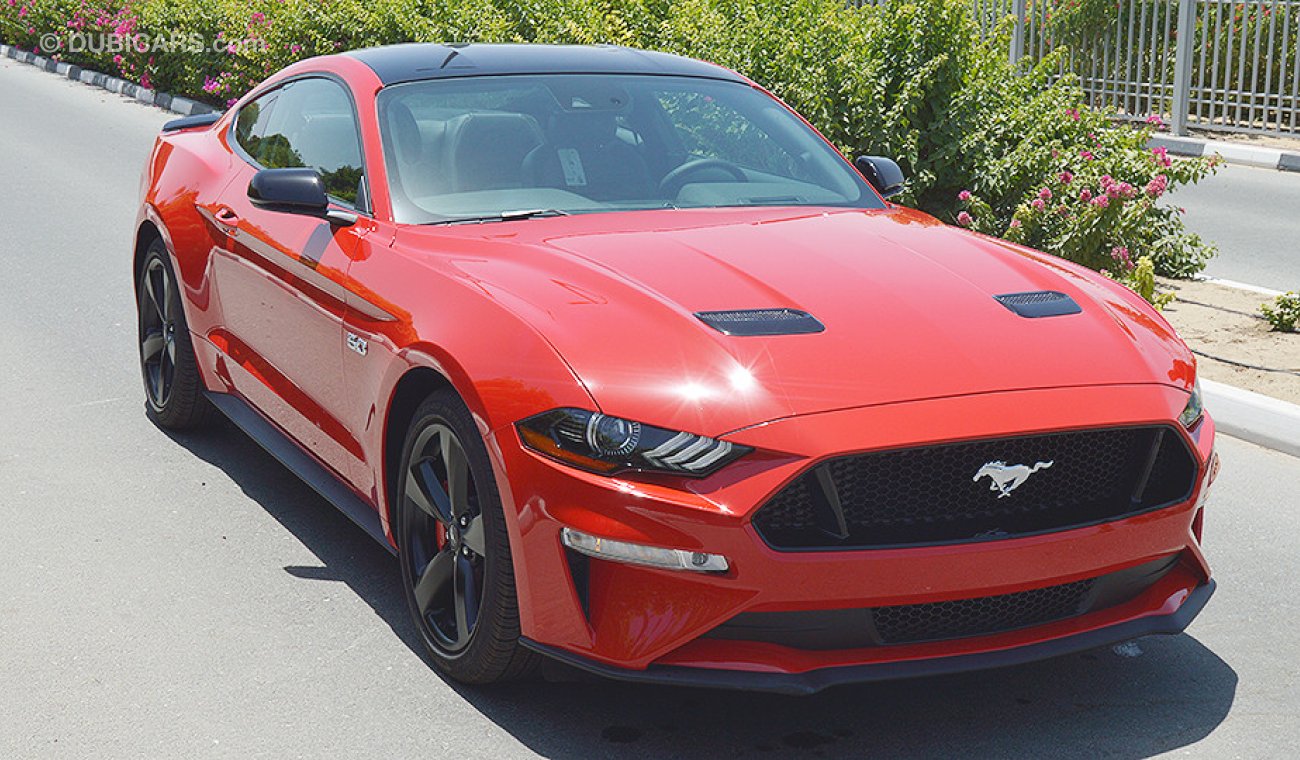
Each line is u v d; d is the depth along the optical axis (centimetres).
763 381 331
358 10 1418
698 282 373
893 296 372
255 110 568
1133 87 1656
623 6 1233
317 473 473
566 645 340
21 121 1816
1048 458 339
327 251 445
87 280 899
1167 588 365
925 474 330
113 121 1833
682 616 323
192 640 411
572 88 496
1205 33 1554
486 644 360
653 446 322
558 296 366
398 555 410
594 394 332
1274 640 412
